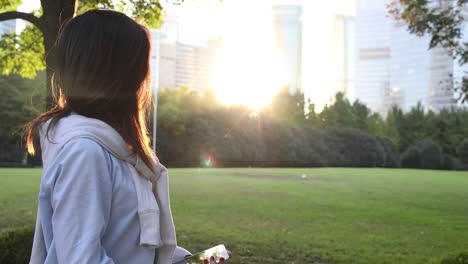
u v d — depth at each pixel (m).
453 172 41.41
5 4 6.97
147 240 1.22
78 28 1.32
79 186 1.13
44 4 4.76
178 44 79.94
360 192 19.14
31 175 23.95
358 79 176.38
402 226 11.20
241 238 9.27
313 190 19.62
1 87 41.88
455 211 13.81
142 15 6.32
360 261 7.65
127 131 1.31
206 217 11.93
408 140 65.69
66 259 1.09
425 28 6.84
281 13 192.50
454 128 63.41
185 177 26.36
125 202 1.22
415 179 28.38
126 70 1.33
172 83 79.12
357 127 67.88
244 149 51.47
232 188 19.72
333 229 10.66
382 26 172.88
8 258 4.73
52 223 1.14
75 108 1.30
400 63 148.38
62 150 1.17
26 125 1.37
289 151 54.22
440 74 131.12
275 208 13.83
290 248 8.50
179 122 48.16
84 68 1.29
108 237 1.20
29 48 7.66
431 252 8.46
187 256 1.58
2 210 12.23
